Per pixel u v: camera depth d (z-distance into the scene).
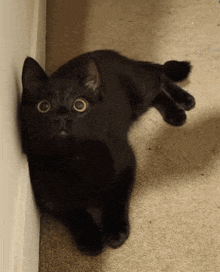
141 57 1.63
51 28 1.81
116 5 1.88
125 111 1.32
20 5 1.23
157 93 1.43
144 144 1.35
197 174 1.26
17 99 1.04
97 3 1.91
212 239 1.11
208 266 1.06
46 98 1.01
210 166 1.28
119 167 1.15
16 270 0.85
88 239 1.11
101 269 1.07
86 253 1.09
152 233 1.13
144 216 1.17
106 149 1.10
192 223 1.15
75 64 1.32
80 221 1.14
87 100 1.03
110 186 1.15
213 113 1.41
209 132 1.36
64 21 1.84
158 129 1.39
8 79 0.93
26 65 1.00
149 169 1.28
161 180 1.25
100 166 1.10
